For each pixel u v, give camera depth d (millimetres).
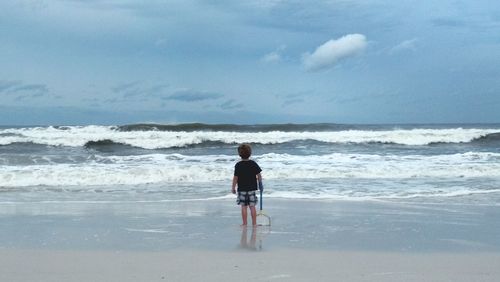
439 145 29031
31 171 15961
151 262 6590
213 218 10219
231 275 5934
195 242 7980
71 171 16203
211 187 14805
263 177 16891
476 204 12094
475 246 7832
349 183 15703
